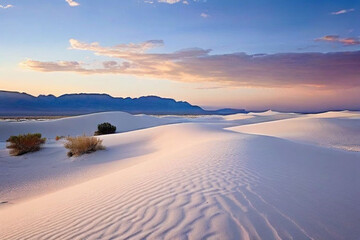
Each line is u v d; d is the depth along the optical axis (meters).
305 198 4.52
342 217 3.86
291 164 7.33
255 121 68.00
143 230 3.32
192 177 5.77
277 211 3.85
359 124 28.09
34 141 16.23
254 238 3.07
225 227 3.30
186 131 20.61
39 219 4.34
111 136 22.12
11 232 3.89
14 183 9.77
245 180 5.41
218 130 22.30
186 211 3.82
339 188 5.27
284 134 25.59
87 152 14.91
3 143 22.94
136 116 55.44
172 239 3.05
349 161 8.55
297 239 3.12
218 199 4.26
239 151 9.11
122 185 5.80
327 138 22.44
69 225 3.77
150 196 4.65
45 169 12.05
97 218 3.89
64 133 40.53
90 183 7.12
